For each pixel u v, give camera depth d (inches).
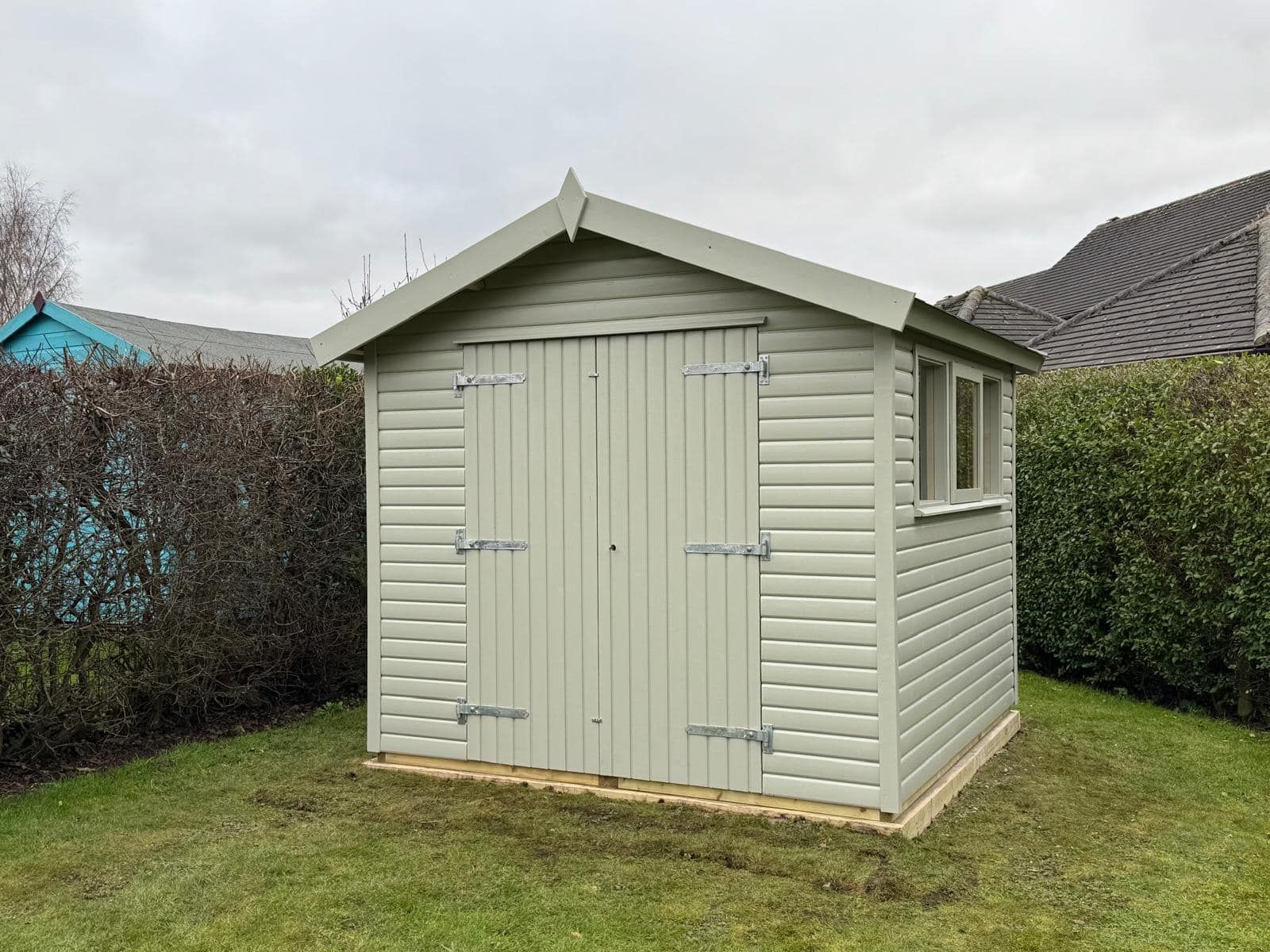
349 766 244.4
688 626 211.3
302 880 170.4
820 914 157.1
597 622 220.7
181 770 241.3
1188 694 317.7
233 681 292.5
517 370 228.7
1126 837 195.6
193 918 154.9
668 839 190.4
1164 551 304.5
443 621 238.2
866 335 193.3
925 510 207.8
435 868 175.9
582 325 220.5
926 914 157.5
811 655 199.3
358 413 330.3
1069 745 267.7
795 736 201.2
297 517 304.8
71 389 239.9
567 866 176.9
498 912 157.6
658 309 213.3
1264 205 565.6
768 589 203.2
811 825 196.5
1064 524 343.6
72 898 162.9
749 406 204.4
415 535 241.0
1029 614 365.4
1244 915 158.4
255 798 219.0
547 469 225.8
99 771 240.2
